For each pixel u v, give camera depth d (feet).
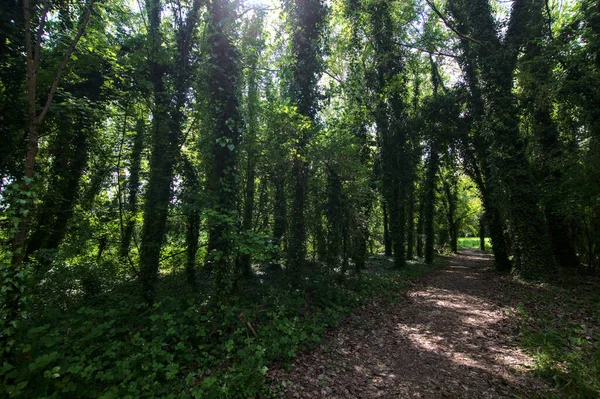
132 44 26.20
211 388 11.50
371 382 13.42
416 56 57.67
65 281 19.03
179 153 25.75
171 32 30.73
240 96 26.45
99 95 28.12
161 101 25.76
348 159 26.66
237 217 19.95
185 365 13.58
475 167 48.67
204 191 21.91
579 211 28.76
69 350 12.54
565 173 28.78
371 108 46.32
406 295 31.30
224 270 19.34
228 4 20.66
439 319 22.50
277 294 22.70
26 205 11.23
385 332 19.98
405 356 16.16
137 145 26.50
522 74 29.50
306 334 17.46
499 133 34.86
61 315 15.33
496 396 11.71
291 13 28.40
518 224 33.91
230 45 20.75
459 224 107.55
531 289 28.86
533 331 17.93
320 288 25.45
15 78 18.58
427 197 62.69
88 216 27.71
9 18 16.20
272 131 26.68
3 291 10.05
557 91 26.17
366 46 50.06
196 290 23.99
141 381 11.26
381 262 57.26
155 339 13.69
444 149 51.83
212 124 20.99
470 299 28.22
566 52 27.07
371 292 29.73
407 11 49.80
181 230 26.71
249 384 12.30
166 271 30.53
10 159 20.54
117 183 27.45
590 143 26.20
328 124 33.27
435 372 14.17
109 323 13.88
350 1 42.04
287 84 31.30
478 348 16.58
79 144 27.45
